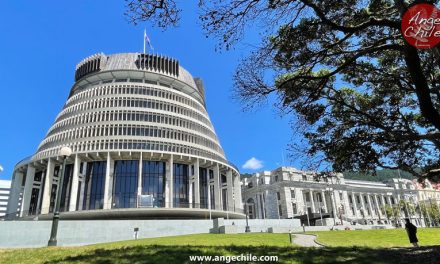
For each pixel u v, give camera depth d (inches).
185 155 3026.6
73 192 2711.6
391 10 574.2
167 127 3129.9
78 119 3105.3
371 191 5974.4
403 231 1739.7
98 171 2925.7
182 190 3058.6
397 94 759.7
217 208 3125.0
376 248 727.7
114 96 3216.0
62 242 1902.1
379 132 694.5
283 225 2689.5
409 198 6190.9
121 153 2869.1
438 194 6683.1
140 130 3004.4
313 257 522.3
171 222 2261.3
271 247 644.1
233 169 3489.2
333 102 738.2
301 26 538.3
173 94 3528.5
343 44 634.8
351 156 708.7
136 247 607.5
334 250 640.4
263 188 5078.7
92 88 3376.0
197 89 4160.9
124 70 3533.5
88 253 546.3
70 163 2974.9
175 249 565.0
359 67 704.4
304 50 566.9
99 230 2039.9
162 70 3722.9
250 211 5241.1
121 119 3048.7
